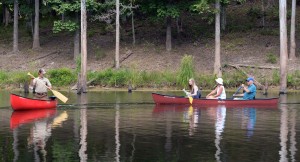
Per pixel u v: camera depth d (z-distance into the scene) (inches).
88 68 1438.2
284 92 1157.1
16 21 1588.3
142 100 969.5
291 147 476.7
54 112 765.9
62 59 1521.9
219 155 440.8
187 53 1501.0
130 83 1286.9
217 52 1333.7
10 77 1327.5
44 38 1705.2
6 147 474.3
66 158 429.7
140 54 1510.8
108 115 726.5
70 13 1502.2
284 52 1162.6
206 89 1262.3
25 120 668.1
